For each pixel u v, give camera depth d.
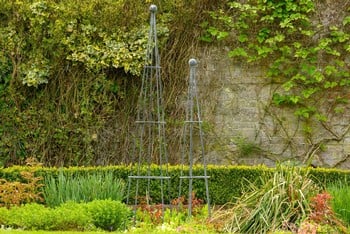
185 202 10.41
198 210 9.05
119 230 7.92
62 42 11.41
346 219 7.84
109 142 11.66
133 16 11.57
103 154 11.63
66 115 11.58
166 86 11.84
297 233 7.34
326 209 7.62
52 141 11.59
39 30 11.44
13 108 11.53
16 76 11.51
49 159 11.58
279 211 7.82
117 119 11.70
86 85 11.59
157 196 10.37
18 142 11.55
